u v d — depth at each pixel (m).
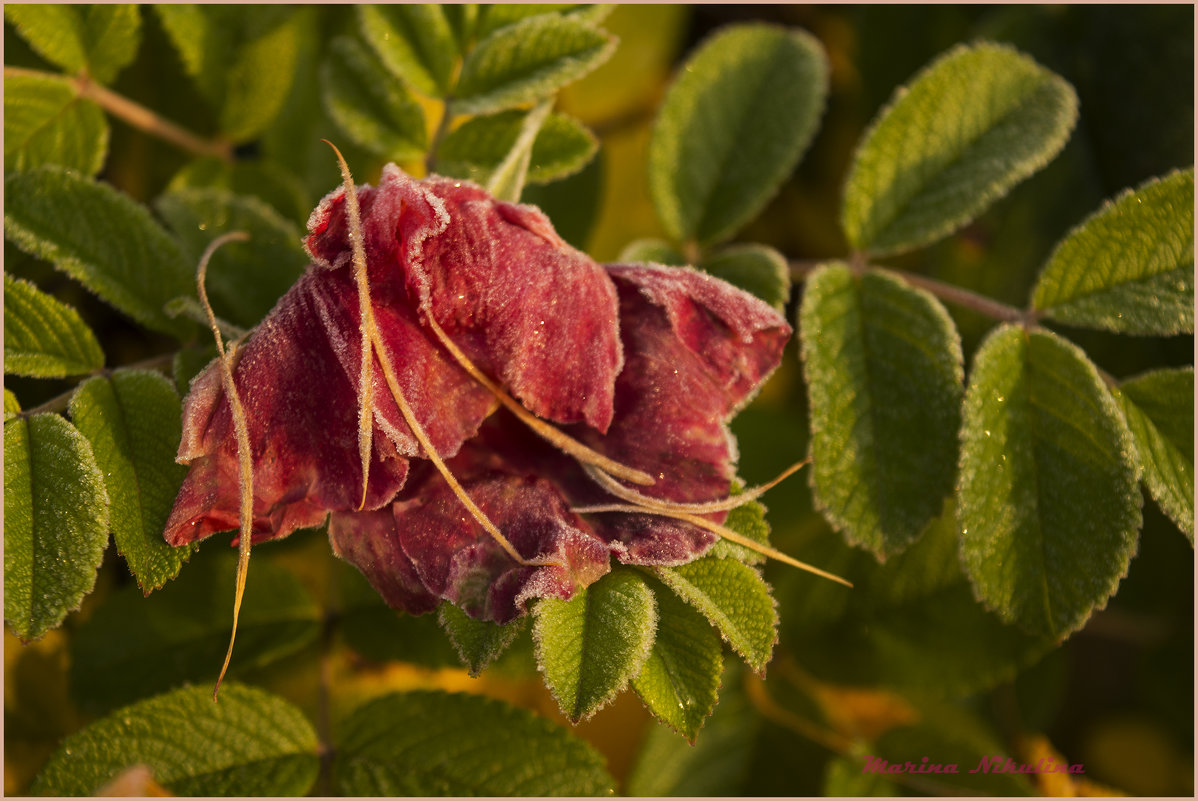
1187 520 0.42
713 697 0.40
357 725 0.43
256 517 0.40
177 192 0.45
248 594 0.44
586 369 0.41
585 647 0.40
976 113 0.45
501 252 0.41
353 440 0.40
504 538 0.41
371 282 0.40
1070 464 0.43
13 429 0.41
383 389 0.40
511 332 0.40
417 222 0.40
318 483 0.40
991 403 0.43
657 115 0.46
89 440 0.41
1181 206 0.43
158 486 0.41
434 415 0.40
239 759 0.42
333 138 0.48
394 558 0.41
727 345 0.41
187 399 0.41
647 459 0.41
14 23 0.44
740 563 0.41
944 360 0.43
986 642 0.45
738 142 0.46
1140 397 0.43
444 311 0.40
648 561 0.41
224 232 0.44
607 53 0.44
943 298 0.44
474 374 0.41
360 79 0.45
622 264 0.41
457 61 0.44
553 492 0.41
